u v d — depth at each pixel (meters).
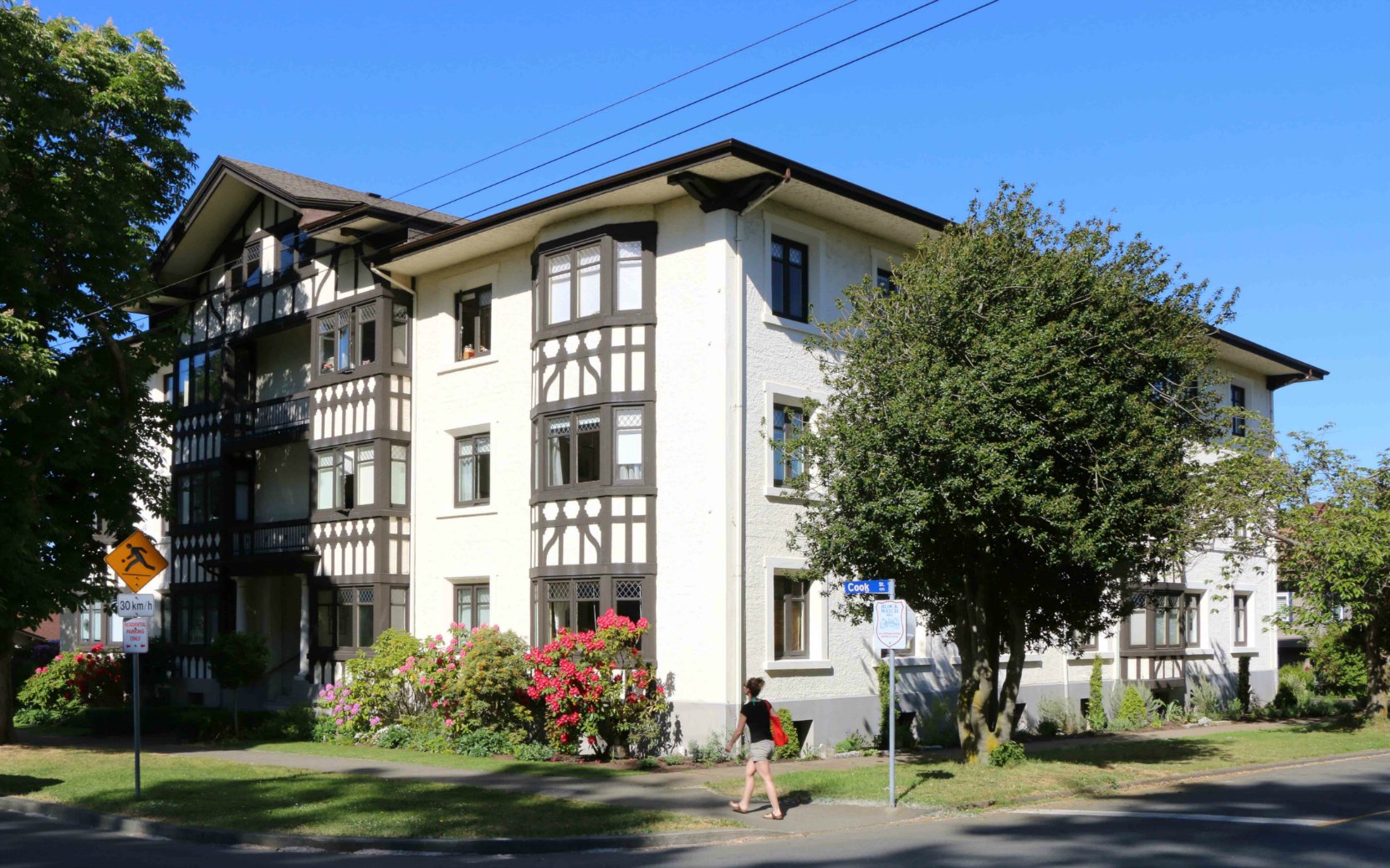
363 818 13.92
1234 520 24.48
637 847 12.92
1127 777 17.78
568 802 15.20
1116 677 30.06
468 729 22.47
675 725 21.11
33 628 23.55
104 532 25.23
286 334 31.08
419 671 23.55
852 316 18.09
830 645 22.67
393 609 26.38
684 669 21.14
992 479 15.48
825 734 22.30
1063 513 15.78
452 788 16.56
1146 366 17.34
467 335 26.34
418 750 22.59
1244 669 33.66
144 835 14.09
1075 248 17.06
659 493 21.80
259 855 12.52
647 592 21.61
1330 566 24.11
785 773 18.59
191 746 24.25
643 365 22.06
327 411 28.20
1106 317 16.77
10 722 24.38
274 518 30.92
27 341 20.98
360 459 27.06
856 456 16.36
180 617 33.22
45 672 32.84
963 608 18.67
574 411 22.67
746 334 21.59
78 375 22.91
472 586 25.62
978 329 16.75
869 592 15.76
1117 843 12.39
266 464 31.42
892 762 14.95
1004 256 16.81
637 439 22.09
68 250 23.22
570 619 22.33
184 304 33.78
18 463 21.86
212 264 32.81
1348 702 36.12
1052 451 16.44
